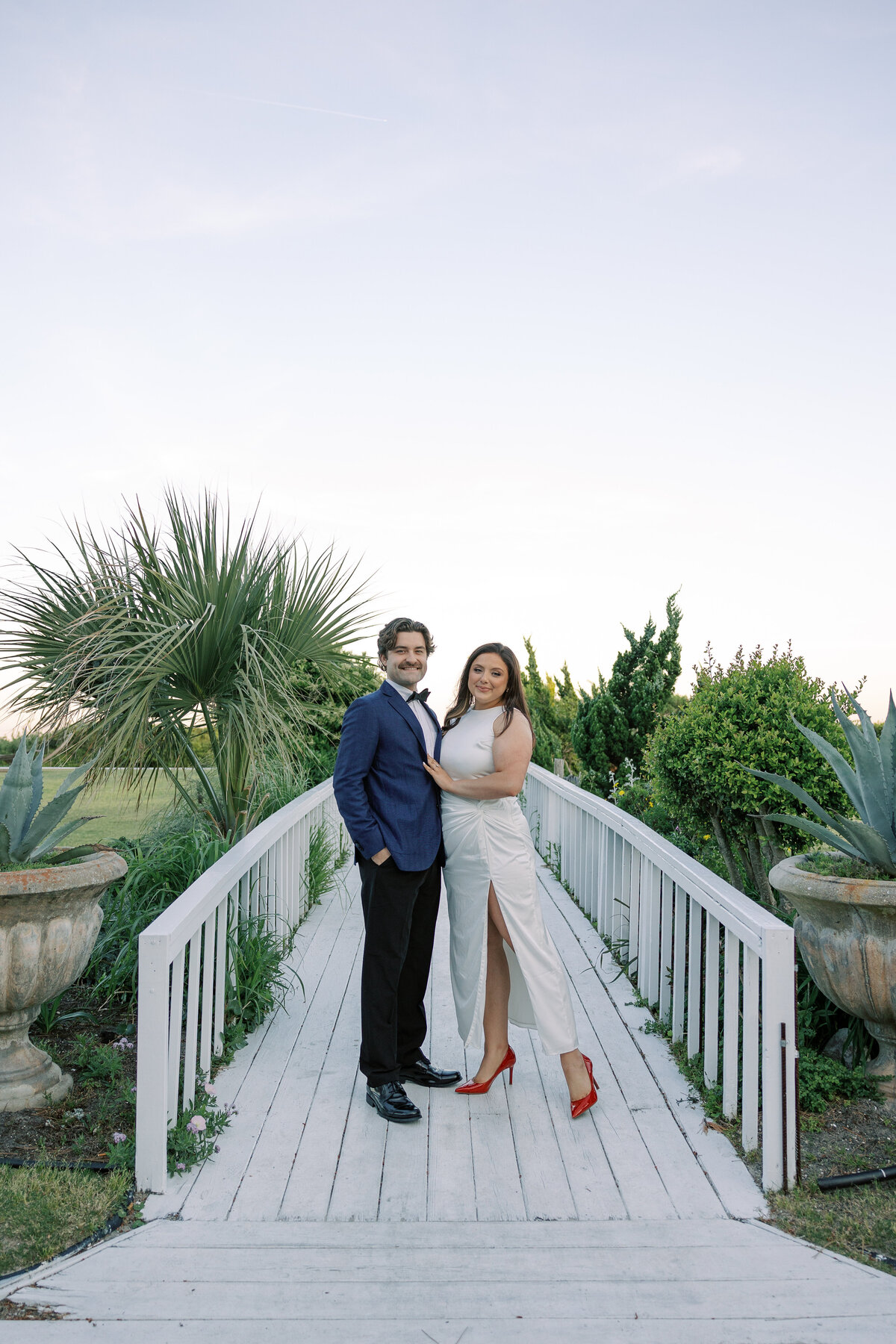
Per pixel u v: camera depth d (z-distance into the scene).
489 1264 2.35
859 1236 2.54
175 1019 3.04
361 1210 2.66
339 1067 3.72
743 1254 2.40
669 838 5.98
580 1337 2.00
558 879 7.39
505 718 3.35
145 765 5.13
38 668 4.85
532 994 3.27
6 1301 2.14
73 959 3.40
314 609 5.76
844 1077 3.46
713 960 3.47
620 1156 3.00
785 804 4.96
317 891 6.54
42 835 3.60
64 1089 3.46
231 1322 2.05
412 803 3.32
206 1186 2.80
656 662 10.55
